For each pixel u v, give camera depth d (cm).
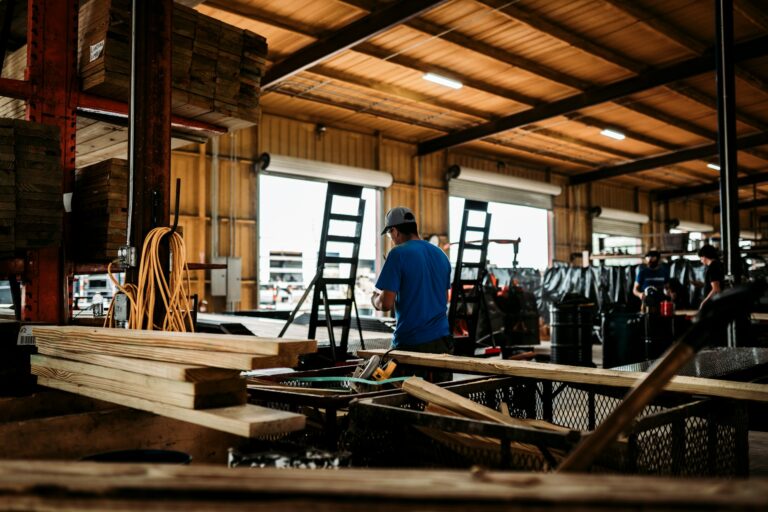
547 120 1557
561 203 2061
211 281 1231
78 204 381
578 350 885
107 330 228
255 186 1334
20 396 248
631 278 1320
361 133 1554
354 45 1033
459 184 1739
